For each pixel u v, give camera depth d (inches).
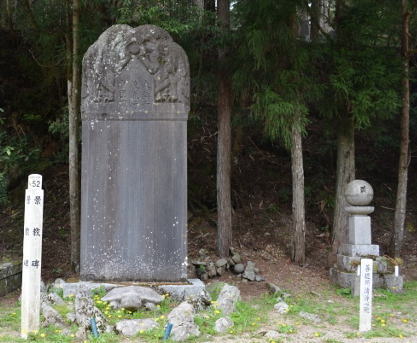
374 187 529.0
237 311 274.7
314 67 403.9
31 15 423.5
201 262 388.8
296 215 419.2
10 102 499.2
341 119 422.3
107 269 304.8
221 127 416.2
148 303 265.4
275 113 375.6
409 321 279.4
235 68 402.9
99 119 309.4
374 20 398.6
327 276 396.2
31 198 223.9
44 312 243.1
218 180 416.8
